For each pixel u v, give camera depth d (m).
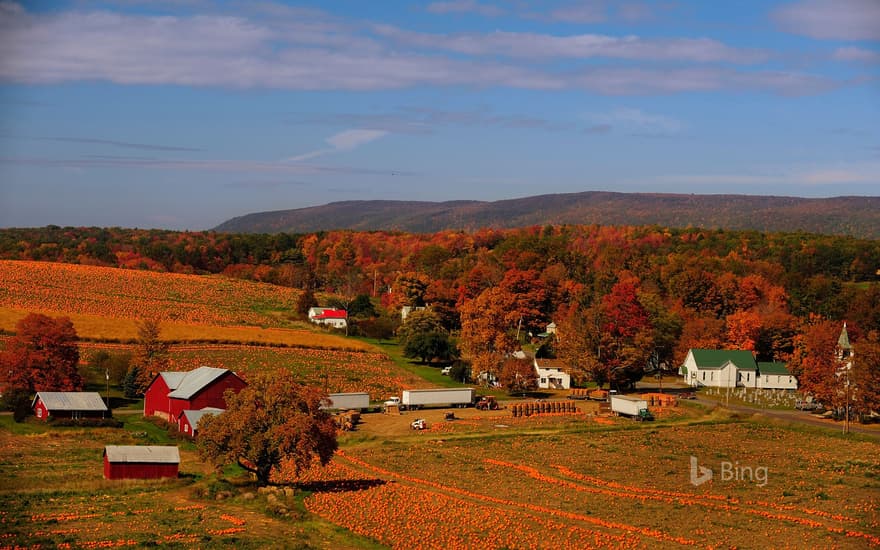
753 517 66.69
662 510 68.69
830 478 81.88
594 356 143.00
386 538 59.38
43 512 62.03
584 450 96.00
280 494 70.12
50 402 101.88
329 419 74.69
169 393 105.25
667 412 123.38
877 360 112.44
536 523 63.59
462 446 97.81
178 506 65.69
